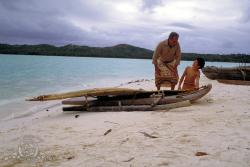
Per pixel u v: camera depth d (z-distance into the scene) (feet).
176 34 28.12
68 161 12.57
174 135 15.30
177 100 25.52
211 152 12.49
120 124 19.03
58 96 25.61
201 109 23.11
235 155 12.02
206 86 26.81
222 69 52.21
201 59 27.89
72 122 21.11
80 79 76.74
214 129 16.11
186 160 11.75
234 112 21.33
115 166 11.62
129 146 13.94
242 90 37.70
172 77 29.45
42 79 71.67
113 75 96.17
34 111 29.99
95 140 15.60
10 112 29.66
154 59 29.40
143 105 24.95
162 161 11.78
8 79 67.67
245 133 15.06
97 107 25.67
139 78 83.87
